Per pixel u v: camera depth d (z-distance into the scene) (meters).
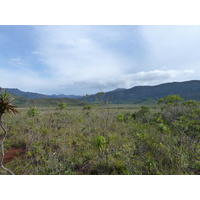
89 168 3.72
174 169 3.43
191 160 3.75
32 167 3.65
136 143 5.26
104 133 6.22
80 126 7.58
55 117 8.87
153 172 3.38
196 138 5.02
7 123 7.34
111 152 4.36
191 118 6.66
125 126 7.88
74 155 4.41
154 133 6.00
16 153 4.55
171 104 8.13
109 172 3.54
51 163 3.62
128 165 3.61
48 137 5.50
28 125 7.22
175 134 5.52
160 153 4.22
